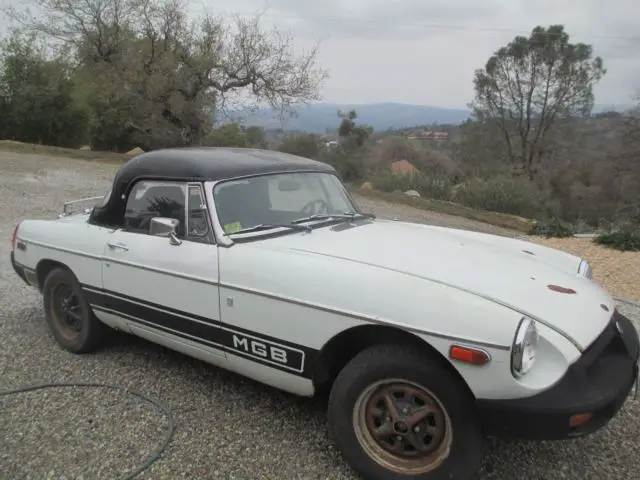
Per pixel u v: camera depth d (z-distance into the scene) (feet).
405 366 8.91
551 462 10.19
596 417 8.52
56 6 75.97
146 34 77.61
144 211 12.92
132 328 13.30
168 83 78.18
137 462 9.93
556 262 12.54
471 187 69.10
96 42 77.30
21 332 16.21
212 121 84.17
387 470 9.25
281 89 79.46
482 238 13.91
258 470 9.80
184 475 9.61
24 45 96.17
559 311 9.24
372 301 9.23
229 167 12.31
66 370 13.69
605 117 118.21
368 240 11.50
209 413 11.68
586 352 8.74
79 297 14.32
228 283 10.85
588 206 117.29
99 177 58.70
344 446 9.59
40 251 15.28
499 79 135.44
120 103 89.81
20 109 96.07
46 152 80.59
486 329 8.32
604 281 26.40
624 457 10.37
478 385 8.36
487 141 142.61
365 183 80.84
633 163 99.86
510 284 9.68
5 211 36.83
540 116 134.82
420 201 61.41
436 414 8.91
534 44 129.80
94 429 10.98
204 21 78.64
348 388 9.43
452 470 8.76
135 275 12.60
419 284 9.18
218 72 79.41
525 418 8.20
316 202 13.70
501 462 10.15
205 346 11.66
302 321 9.91
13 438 10.62
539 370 8.40
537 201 69.82
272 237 11.72
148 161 13.07
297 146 127.75
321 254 10.52
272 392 12.67
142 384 12.96
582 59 129.39
